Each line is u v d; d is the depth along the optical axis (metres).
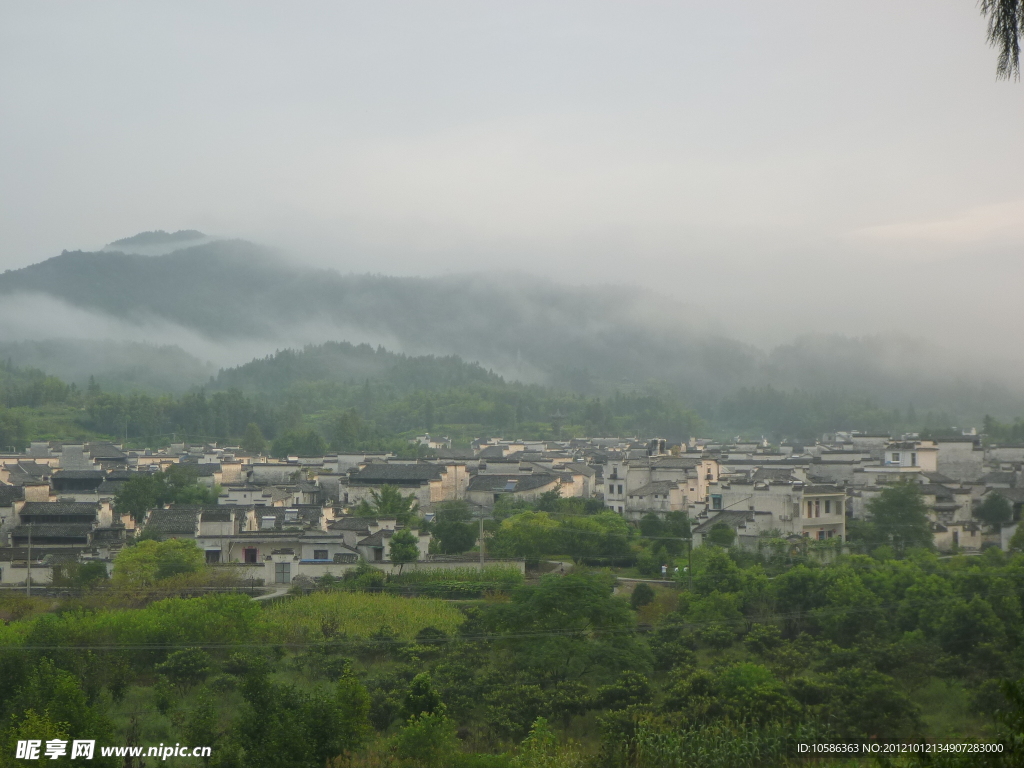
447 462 164.62
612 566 107.69
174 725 52.53
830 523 105.81
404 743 47.31
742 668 56.22
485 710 55.53
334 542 104.06
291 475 173.75
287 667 65.25
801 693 53.88
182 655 62.22
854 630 68.25
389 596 85.94
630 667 61.47
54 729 42.06
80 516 118.62
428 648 67.62
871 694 50.66
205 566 97.06
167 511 113.38
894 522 103.12
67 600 83.62
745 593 75.62
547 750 47.81
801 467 133.62
